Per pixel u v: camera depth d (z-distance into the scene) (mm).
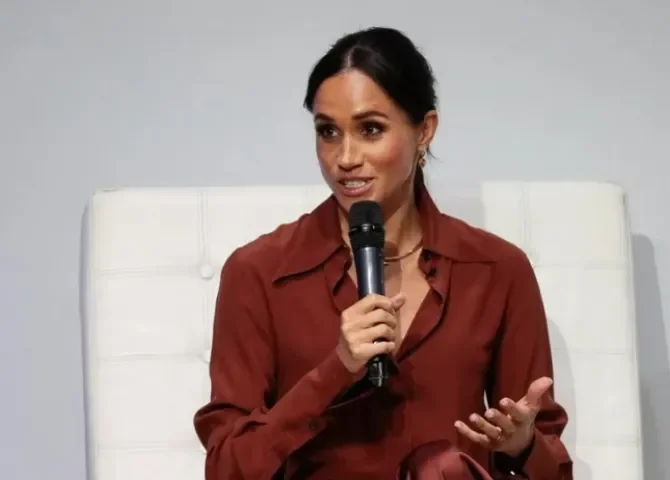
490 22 8039
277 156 7973
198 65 7949
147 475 6637
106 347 6711
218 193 6953
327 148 5254
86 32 7926
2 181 7855
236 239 6895
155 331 6762
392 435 5293
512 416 5039
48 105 7895
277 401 5527
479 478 4965
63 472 7828
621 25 8070
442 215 5785
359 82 5145
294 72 7977
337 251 5516
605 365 7016
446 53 8016
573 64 8055
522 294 5707
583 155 8039
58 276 7848
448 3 8031
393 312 4824
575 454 6938
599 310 7051
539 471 5328
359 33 5324
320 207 5715
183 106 7934
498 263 5676
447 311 5484
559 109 8047
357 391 5270
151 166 7910
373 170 5168
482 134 8016
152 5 7938
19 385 7812
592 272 7082
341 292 5449
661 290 8055
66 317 7852
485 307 5582
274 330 5500
